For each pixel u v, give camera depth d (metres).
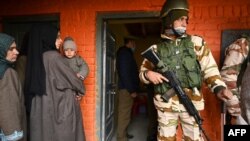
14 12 3.03
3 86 1.73
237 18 2.62
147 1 2.78
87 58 2.92
